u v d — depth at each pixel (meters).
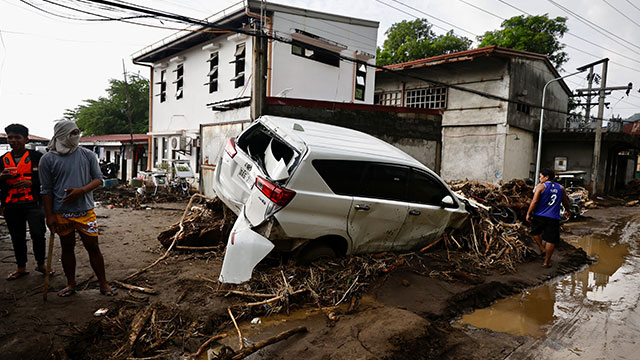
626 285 5.52
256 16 12.34
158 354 2.99
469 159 18.89
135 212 9.56
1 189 4.13
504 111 17.77
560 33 25.83
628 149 24.92
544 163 21.88
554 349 3.50
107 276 4.40
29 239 6.04
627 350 3.53
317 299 4.00
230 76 14.25
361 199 4.55
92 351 2.95
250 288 4.06
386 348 3.08
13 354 2.75
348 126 10.44
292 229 4.15
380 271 4.62
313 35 13.46
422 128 11.53
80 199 3.62
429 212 5.20
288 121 5.15
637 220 13.09
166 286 4.18
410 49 27.08
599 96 20.23
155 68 19.55
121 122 32.91
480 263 5.58
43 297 3.64
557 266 6.17
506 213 9.41
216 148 11.16
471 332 3.78
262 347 3.00
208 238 5.58
